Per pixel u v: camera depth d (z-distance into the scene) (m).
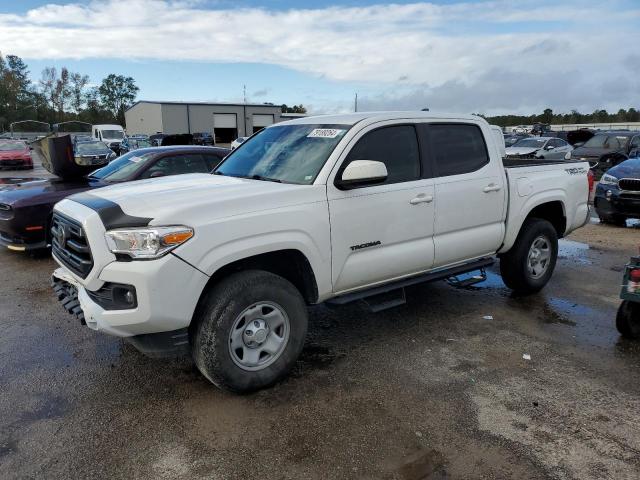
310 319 5.07
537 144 23.00
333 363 4.09
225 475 2.78
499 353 4.27
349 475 2.78
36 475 2.78
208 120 63.53
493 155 5.04
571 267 7.05
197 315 3.38
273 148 4.51
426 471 2.80
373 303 4.26
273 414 3.36
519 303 5.54
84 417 3.33
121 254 3.12
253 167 4.45
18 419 3.31
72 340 4.57
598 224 10.61
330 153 3.94
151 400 3.54
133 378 3.86
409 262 4.36
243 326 3.46
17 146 25.73
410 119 4.45
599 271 6.84
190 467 2.84
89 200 3.61
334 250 3.85
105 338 4.61
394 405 3.46
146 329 3.16
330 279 3.88
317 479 2.75
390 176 4.23
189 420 3.29
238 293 3.36
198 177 4.42
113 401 3.53
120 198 3.49
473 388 3.69
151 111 65.06
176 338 3.28
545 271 5.71
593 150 18.92
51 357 4.22
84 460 2.90
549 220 6.03
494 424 3.24
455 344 4.46
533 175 5.44
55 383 3.78
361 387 3.71
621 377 3.86
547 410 3.39
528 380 3.81
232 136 65.31
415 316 5.14
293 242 3.59
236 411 3.40
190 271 3.17
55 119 110.69
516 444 3.04
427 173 4.46
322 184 3.79
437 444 3.04
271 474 2.79
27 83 110.31
